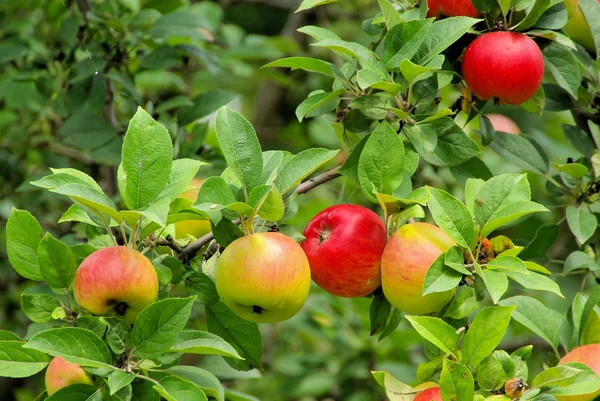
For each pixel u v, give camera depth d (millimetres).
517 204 1833
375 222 1867
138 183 1810
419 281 1829
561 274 2035
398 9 2002
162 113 2246
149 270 1809
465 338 1812
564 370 1811
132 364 1801
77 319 1798
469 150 1913
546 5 1928
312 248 1871
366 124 1932
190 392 1777
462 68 1956
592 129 2145
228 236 1834
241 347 1904
